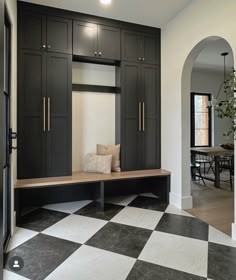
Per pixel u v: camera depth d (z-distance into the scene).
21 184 2.75
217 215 2.97
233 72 2.25
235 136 2.30
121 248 2.12
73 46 3.25
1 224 1.47
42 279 1.68
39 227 2.57
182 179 3.22
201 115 6.42
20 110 3.00
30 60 3.04
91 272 1.76
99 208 3.17
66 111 3.24
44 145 3.13
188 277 1.71
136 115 3.63
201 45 2.93
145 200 3.56
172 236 2.37
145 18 3.40
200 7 2.82
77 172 3.52
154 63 3.71
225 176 5.52
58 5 3.05
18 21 2.96
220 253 2.05
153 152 3.73
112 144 3.88
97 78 3.77
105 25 3.42
